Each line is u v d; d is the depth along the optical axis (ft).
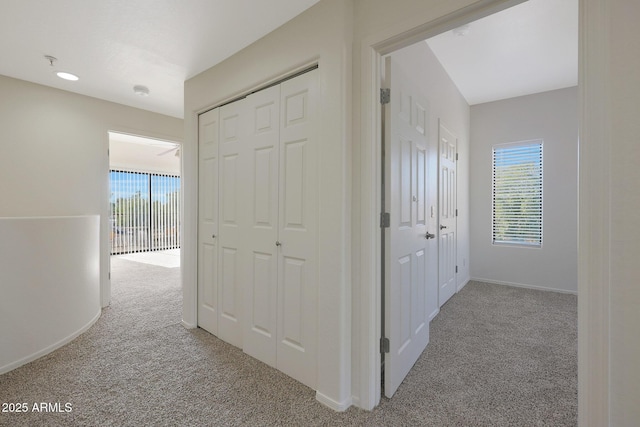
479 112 14.70
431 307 9.55
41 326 7.32
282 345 6.54
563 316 10.02
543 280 13.24
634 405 3.14
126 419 5.11
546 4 7.47
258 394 5.81
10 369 6.66
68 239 8.18
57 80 9.36
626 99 3.15
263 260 6.96
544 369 6.75
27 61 8.11
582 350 3.38
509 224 14.10
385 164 5.68
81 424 4.99
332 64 5.45
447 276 11.53
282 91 6.54
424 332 7.64
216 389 5.96
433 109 9.61
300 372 6.18
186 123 9.29
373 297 5.43
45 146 9.77
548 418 5.18
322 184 5.62
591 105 3.30
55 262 7.73
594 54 3.28
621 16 3.18
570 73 11.36
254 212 7.18
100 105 10.94
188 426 4.96
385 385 5.77
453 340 8.22
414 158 6.91
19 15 6.07
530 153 13.57
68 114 10.23
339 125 5.35
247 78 7.22
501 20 8.10
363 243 5.44
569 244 12.71
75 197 10.39
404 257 6.32
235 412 5.29
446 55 9.93
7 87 9.06
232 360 7.11
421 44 8.77
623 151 3.17
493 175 14.43
